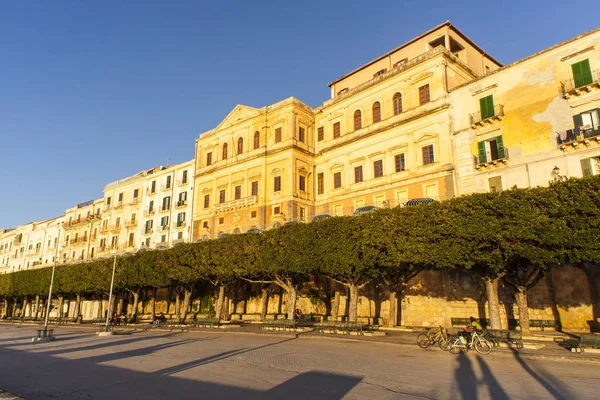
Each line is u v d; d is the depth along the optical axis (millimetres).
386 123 46469
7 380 15586
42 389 13836
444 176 39969
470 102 39312
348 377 14789
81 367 18328
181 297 59312
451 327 32500
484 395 12148
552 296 29656
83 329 45844
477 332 21766
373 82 48531
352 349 22812
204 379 14789
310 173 54250
